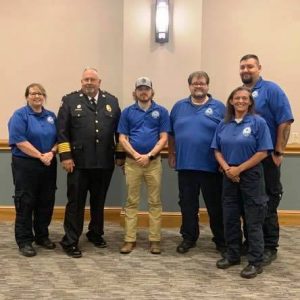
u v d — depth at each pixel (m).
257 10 4.47
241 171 2.99
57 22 4.52
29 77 4.57
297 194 4.53
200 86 3.41
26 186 3.42
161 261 3.36
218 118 3.44
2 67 4.56
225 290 2.81
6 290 2.78
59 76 4.57
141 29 4.22
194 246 3.73
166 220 4.38
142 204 4.35
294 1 4.45
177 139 3.49
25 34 4.53
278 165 3.29
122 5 4.48
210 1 4.46
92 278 3.00
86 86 3.44
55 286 2.85
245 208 3.06
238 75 4.52
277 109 3.22
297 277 3.04
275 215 3.35
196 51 4.22
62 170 4.57
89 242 3.82
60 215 4.58
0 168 4.57
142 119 3.49
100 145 3.43
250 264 3.06
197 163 3.42
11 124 3.39
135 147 3.47
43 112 3.49
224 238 3.44
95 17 4.50
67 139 3.42
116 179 4.56
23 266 3.21
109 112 3.50
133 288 2.83
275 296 2.72
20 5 4.50
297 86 4.54
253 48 4.50
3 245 3.71
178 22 4.21
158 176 3.53
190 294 2.74
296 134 4.56
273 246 3.36
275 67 4.52
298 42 4.49
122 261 3.35
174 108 3.59
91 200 3.70
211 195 3.49
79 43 4.54
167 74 4.25
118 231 4.21
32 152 3.35
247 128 3.00
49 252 3.54
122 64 4.50
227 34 4.49
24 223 3.48
